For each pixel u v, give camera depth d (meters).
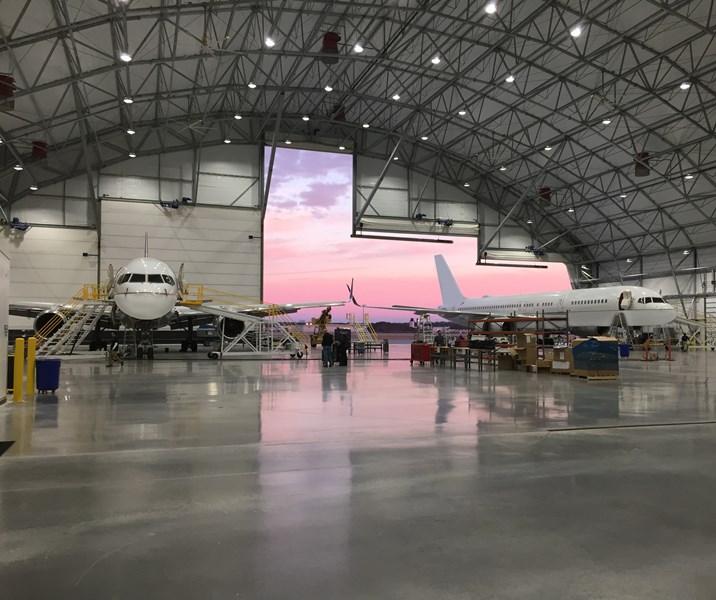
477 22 24.03
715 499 4.75
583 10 23.88
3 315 10.68
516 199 45.03
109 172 34.81
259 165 37.75
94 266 34.09
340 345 21.75
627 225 42.22
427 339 34.56
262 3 22.45
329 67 31.12
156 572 3.28
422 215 41.66
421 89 33.00
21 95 22.84
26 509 4.41
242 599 2.96
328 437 7.36
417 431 7.80
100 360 23.86
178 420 8.69
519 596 3.01
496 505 4.55
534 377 16.72
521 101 32.06
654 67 26.75
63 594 3.01
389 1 24.20
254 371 18.61
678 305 41.28
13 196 32.81
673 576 3.27
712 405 10.55
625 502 4.65
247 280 36.97
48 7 19.48
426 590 3.07
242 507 4.47
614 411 9.76
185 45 25.19
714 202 35.59
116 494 4.82
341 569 3.33
